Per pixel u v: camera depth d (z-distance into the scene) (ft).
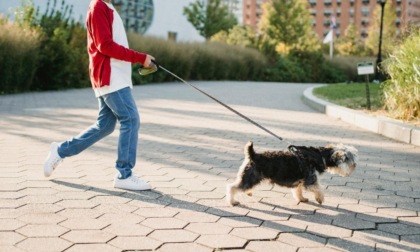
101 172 17.49
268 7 145.79
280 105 44.45
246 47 115.24
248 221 12.73
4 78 53.11
